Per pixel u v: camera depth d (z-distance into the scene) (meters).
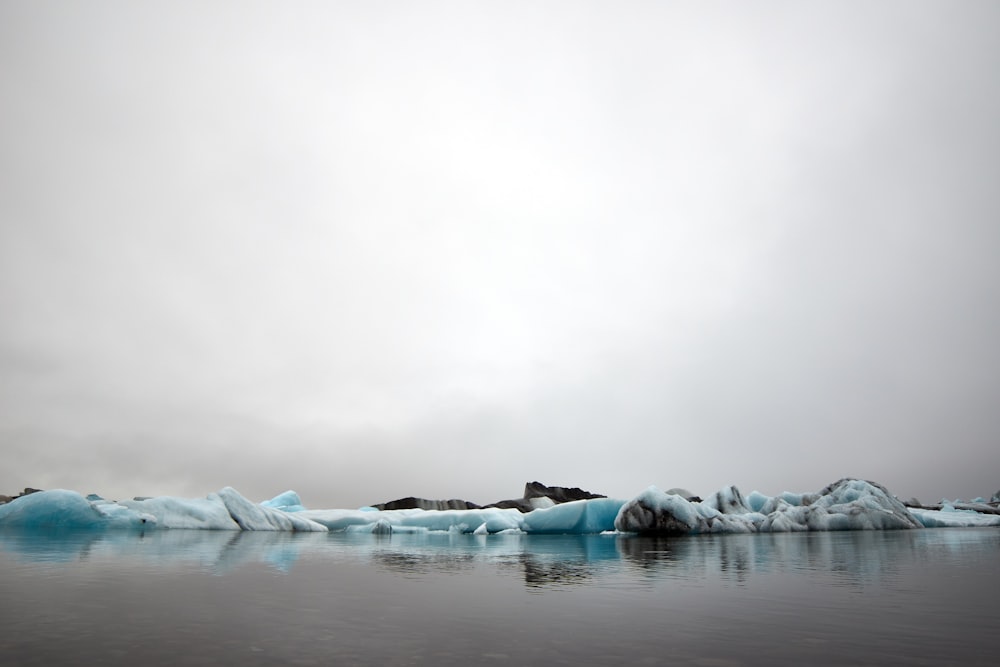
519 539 30.77
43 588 9.89
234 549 19.38
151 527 30.55
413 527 39.50
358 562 16.05
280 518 36.31
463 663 5.58
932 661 5.75
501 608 8.65
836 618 7.88
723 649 6.19
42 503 28.88
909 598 9.59
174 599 9.06
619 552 20.31
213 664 5.47
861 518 34.75
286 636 6.64
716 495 38.12
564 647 6.24
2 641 6.24
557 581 11.98
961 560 16.19
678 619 7.81
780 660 5.77
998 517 43.09
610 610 8.50
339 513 41.59
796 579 12.14
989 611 8.37
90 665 5.36
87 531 26.97
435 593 10.18
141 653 5.82
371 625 7.31
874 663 5.67
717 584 11.43
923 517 39.41
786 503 36.91
